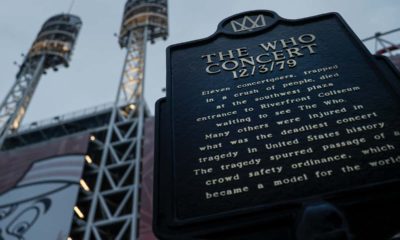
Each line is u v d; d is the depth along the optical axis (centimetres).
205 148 571
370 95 590
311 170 498
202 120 622
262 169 519
